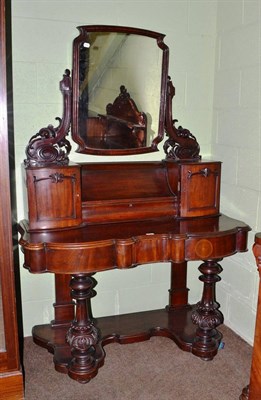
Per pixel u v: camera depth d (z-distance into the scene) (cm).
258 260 131
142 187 207
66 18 204
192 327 229
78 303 188
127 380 193
